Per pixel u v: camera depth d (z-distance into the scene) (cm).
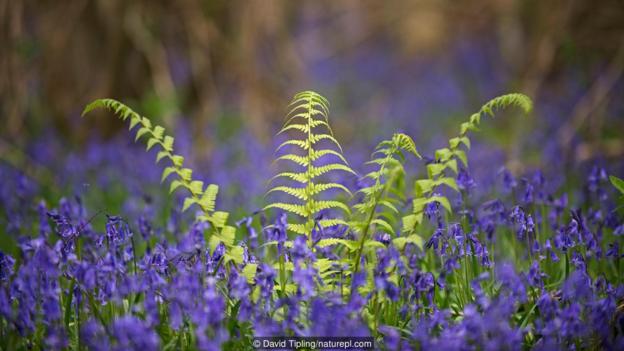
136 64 1046
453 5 1532
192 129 980
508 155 849
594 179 511
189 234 386
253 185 751
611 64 1012
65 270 394
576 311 331
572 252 438
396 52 1748
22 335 340
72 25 1019
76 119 1027
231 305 385
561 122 1014
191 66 1044
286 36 1052
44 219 457
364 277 341
